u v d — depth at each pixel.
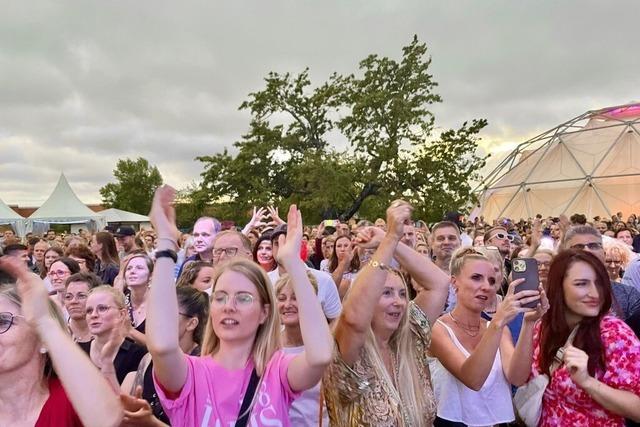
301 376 2.39
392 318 3.09
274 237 5.68
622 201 34.53
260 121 32.03
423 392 3.12
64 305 4.93
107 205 78.06
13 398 2.19
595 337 3.09
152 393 3.08
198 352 3.77
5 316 2.15
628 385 2.97
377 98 29.53
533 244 7.26
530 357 3.35
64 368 2.10
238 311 2.45
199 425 2.30
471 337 3.69
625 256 5.34
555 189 38.25
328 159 29.00
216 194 31.25
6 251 7.39
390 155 29.88
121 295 4.08
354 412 2.83
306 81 32.03
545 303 3.26
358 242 3.37
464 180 30.14
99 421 2.06
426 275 3.45
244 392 2.39
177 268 7.52
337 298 4.98
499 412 3.50
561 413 3.20
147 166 72.31
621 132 37.66
